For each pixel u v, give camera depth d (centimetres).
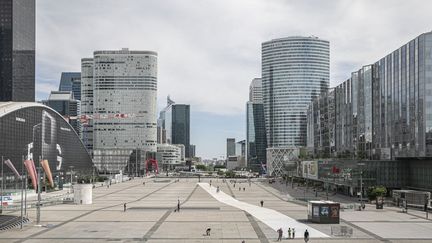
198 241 8012
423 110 14488
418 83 14800
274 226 9575
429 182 14775
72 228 9381
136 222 10175
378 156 18688
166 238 8275
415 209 12725
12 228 9394
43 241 8025
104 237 8375
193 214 11531
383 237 8312
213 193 19300
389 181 16550
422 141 14562
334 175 18988
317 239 8125
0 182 18850
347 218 10806
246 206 13550
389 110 17475
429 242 7869
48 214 11619
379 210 12512
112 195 18262
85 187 14588
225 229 9206
